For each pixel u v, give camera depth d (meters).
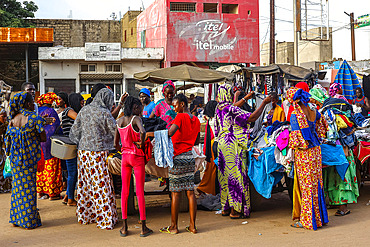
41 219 6.03
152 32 30.20
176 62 27.88
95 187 5.57
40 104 7.47
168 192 6.57
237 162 5.88
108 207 5.53
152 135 5.27
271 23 24.47
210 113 7.23
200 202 6.83
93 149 5.58
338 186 6.04
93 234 5.24
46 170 7.29
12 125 5.59
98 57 26.31
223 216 6.12
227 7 29.70
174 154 5.20
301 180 5.39
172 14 27.33
